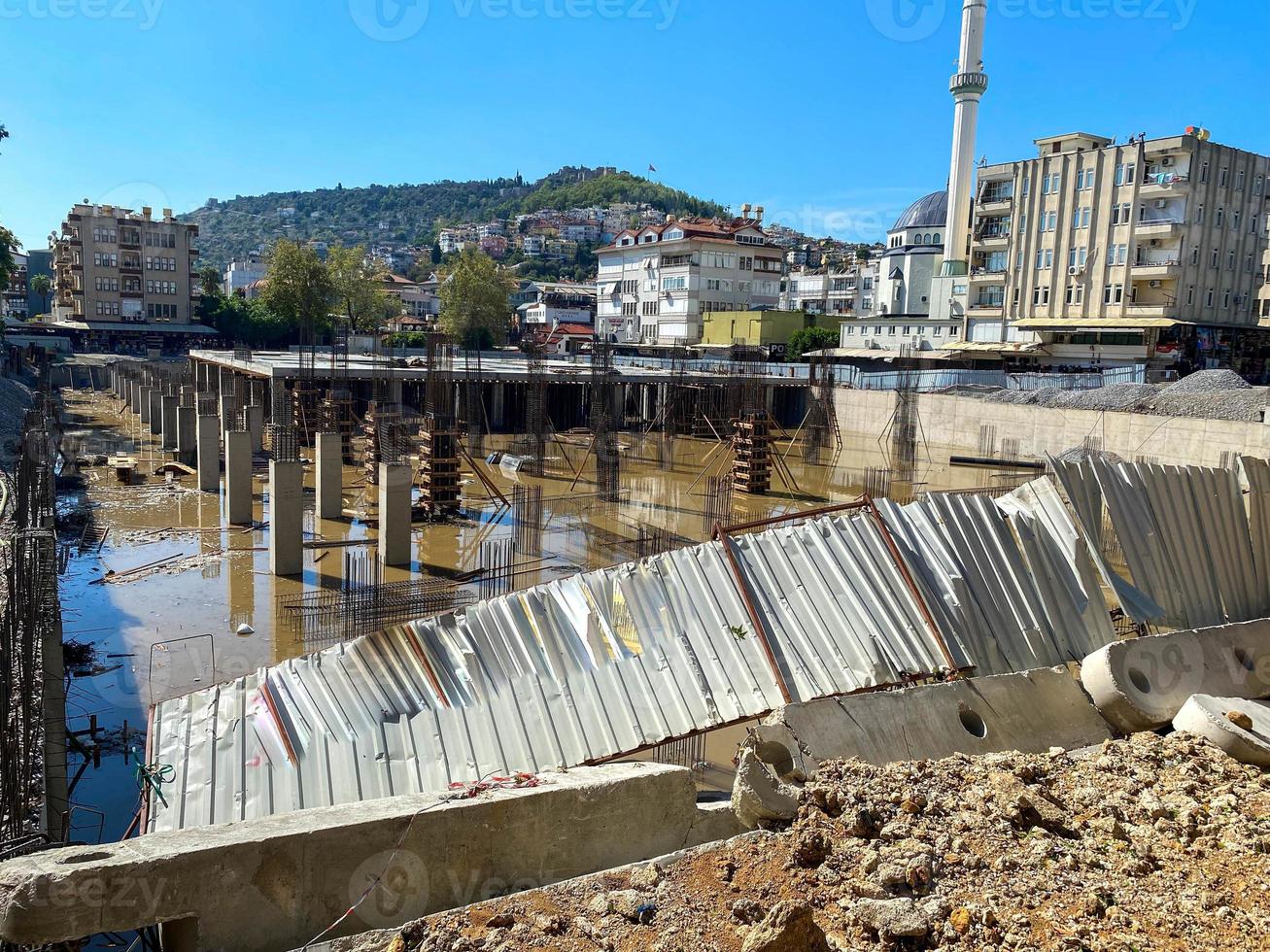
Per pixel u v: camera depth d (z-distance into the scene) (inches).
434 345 1318.9
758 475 1421.0
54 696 420.8
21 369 2600.9
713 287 3147.1
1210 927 231.0
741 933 233.9
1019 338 2273.6
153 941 281.6
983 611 436.1
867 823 279.1
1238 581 512.4
